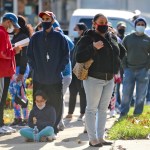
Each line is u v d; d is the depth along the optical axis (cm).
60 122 2386
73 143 2073
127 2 4406
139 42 2591
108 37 1956
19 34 2417
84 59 1905
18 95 2456
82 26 2641
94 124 1988
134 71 2620
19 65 2423
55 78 2189
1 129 2316
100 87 1955
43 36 2178
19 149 1981
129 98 2636
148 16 4419
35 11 4569
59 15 4534
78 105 3250
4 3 4600
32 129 2153
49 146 2025
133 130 2169
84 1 4462
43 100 2175
